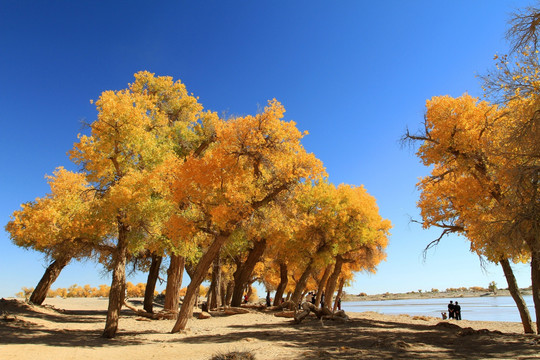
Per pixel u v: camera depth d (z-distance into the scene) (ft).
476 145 47.42
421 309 168.55
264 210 51.88
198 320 72.18
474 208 48.93
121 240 49.24
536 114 31.37
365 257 107.76
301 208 87.81
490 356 29.45
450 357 29.53
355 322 60.85
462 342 38.47
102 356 32.22
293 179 48.39
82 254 67.62
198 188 47.50
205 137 71.61
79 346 37.93
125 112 47.50
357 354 31.30
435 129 51.42
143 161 51.90
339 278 131.34
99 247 62.95
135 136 48.24
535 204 32.27
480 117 48.34
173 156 53.26
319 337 43.34
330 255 93.66
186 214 51.98
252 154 47.65
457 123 49.42
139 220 48.85
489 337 40.93
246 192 47.98
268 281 159.74
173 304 74.33
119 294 47.91
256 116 47.14
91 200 50.60
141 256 91.56
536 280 47.09
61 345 38.09
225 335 46.98
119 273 48.21
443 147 50.62
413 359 28.76
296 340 41.22
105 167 48.65
